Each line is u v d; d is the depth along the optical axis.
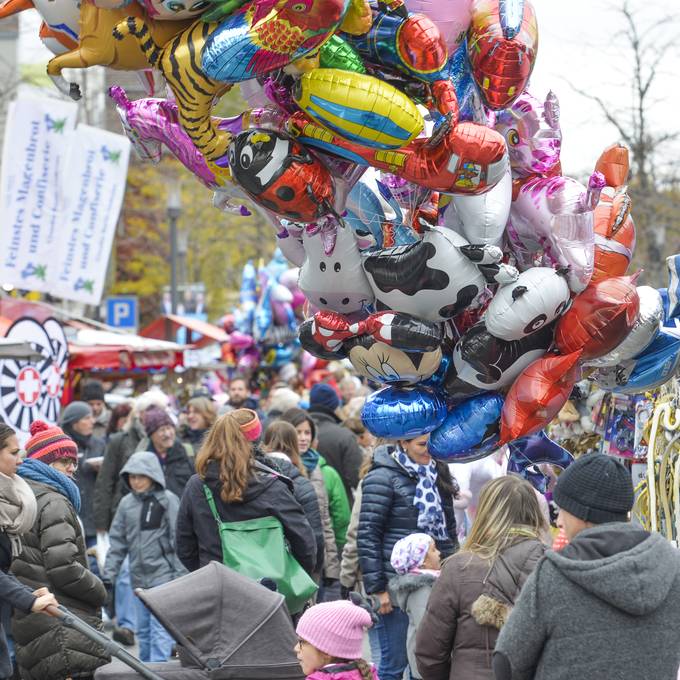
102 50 7.38
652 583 6.36
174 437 16.78
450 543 12.29
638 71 35.88
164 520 15.35
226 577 8.89
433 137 7.26
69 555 11.09
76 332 29.08
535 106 8.16
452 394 8.18
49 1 7.50
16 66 49.06
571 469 6.82
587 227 7.90
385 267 7.82
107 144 25.94
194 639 8.64
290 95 7.38
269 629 8.77
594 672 6.37
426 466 12.15
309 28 6.81
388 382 8.17
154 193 63.16
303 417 14.62
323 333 8.16
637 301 8.13
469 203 7.77
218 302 69.06
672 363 8.80
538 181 8.16
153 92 7.96
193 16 7.19
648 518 10.93
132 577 15.34
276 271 31.70
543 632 6.50
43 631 11.08
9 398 18.69
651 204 35.88
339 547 14.73
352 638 8.14
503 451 12.61
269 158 7.34
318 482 14.56
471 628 8.02
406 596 11.05
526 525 8.23
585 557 6.48
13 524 10.74
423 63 7.20
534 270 7.92
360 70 7.21
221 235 63.16
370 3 7.22
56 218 25.41
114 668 8.80
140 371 33.72
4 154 25.00
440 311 7.84
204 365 36.53
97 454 19.27
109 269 62.25
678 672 6.88
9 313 25.31
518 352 7.98
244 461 11.16
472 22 7.68
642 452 11.39
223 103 31.97
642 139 36.09
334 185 7.61
